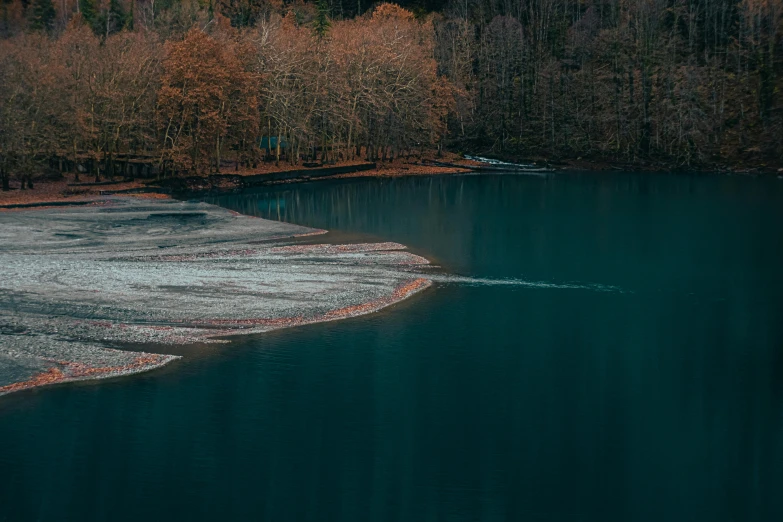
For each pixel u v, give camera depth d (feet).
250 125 372.79
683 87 492.13
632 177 434.71
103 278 189.26
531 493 108.99
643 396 137.49
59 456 113.50
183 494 106.63
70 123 320.70
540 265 222.69
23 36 384.06
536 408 131.95
